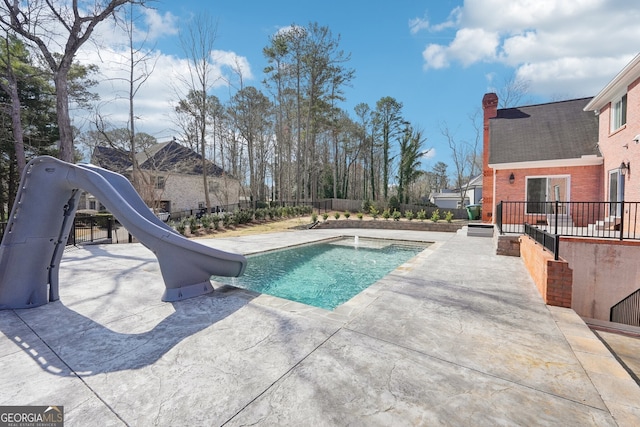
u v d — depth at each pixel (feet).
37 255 11.57
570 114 42.39
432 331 9.24
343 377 6.71
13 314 10.69
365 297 12.70
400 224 56.39
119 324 9.84
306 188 86.79
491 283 14.98
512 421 5.31
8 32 34.60
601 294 18.88
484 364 7.27
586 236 20.17
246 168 101.35
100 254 23.80
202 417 5.44
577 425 5.21
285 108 86.33
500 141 42.06
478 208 63.16
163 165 74.90
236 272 13.73
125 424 5.28
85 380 6.63
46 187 11.48
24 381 6.60
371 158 107.14
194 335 8.96
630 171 26.27
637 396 6.00
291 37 72.69
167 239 11.87
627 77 25.95
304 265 26.27
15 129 38.50
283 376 6.76
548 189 36.81
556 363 7.30
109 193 11.02
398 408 5.66
